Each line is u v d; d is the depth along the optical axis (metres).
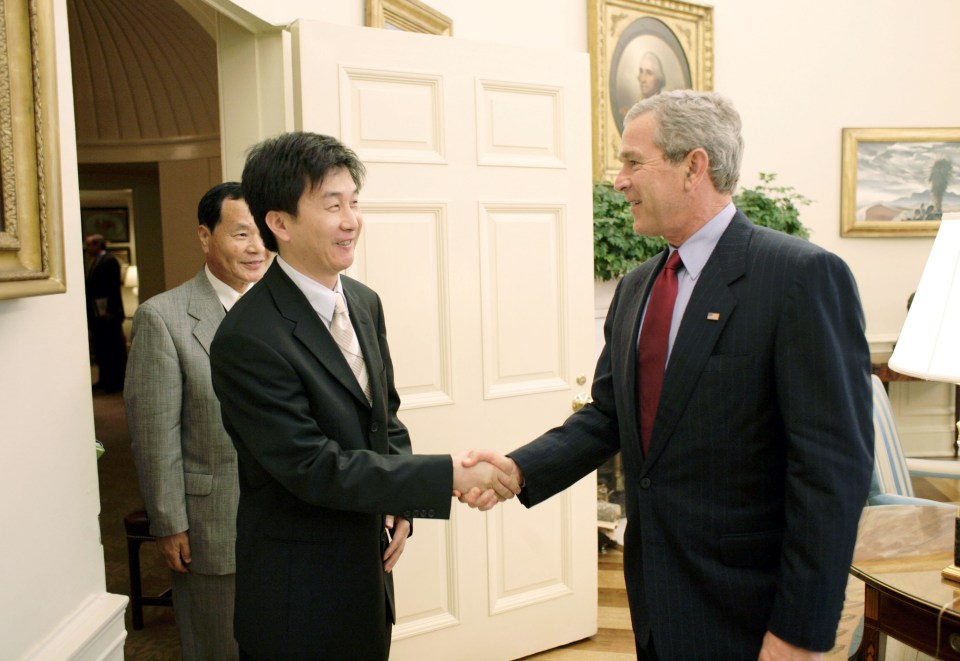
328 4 2.67
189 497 1.85
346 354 1.44
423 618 2.44
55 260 1.14
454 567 2.46
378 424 1.47
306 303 1.38
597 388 1.69
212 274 1.96
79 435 1.35
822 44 5.00
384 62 2.24
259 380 1.30
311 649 1.36
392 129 2.27
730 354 1.27
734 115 1.37
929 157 5.15
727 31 4.84
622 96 4.40
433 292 2.38
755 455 1.27
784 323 1.22
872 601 1.63
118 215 9.51
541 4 4.10
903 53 5.12
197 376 1.83
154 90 4.42
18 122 1.05
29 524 1.19
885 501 2.37
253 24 2.15
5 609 1.13
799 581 1.17
